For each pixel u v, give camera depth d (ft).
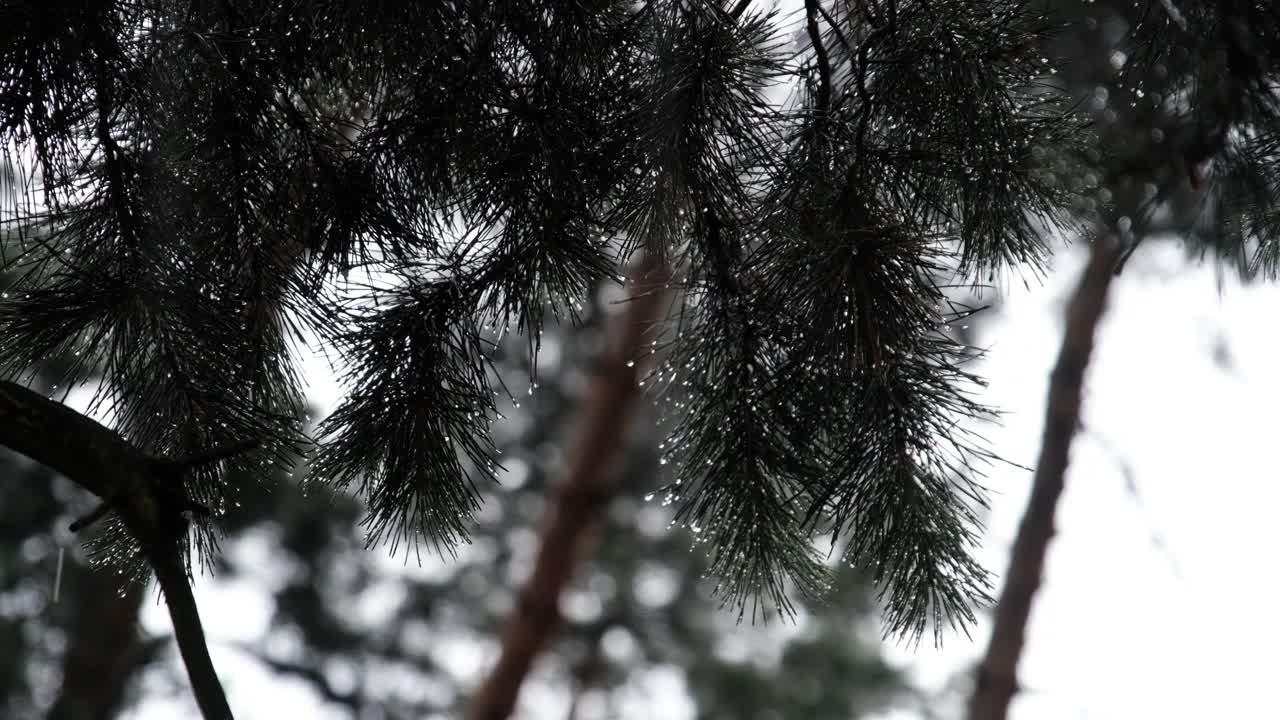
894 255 8.14
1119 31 9.58
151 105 8.26
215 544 8.84
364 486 8.66
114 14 8.21
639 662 52.11
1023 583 22.16
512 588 49.85
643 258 8.67
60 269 8.63
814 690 49.67
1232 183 9.61
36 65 8.17
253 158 8.41
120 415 8.54
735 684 49.85
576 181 8.39
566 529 22.91
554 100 8.37
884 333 8.10
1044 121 8.35
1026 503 22.39
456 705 49.52
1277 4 8.96
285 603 41.68
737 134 8.20
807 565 8.60
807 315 8.19
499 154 8.37
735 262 8.48
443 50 8.29
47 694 35.86
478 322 8.64
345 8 8.21
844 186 8.26
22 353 8.43
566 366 40.32
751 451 8.48
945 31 8.25
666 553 48.93
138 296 8.39
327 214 8.47
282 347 8.86
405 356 8.55
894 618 8.35
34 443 7.91
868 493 8.27
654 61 8.23
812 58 8.57
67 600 34.94
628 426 23.03
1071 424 22.20
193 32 8.21
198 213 8.41
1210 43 9.10
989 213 8.23
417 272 8.59
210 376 8.50
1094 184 9.22
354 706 44.14
